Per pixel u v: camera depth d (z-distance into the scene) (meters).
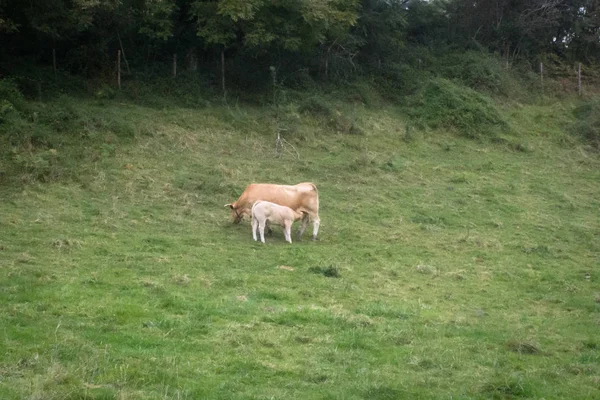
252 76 27.03
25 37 24.20
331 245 15.08
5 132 18.48
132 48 26.12
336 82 29.84
